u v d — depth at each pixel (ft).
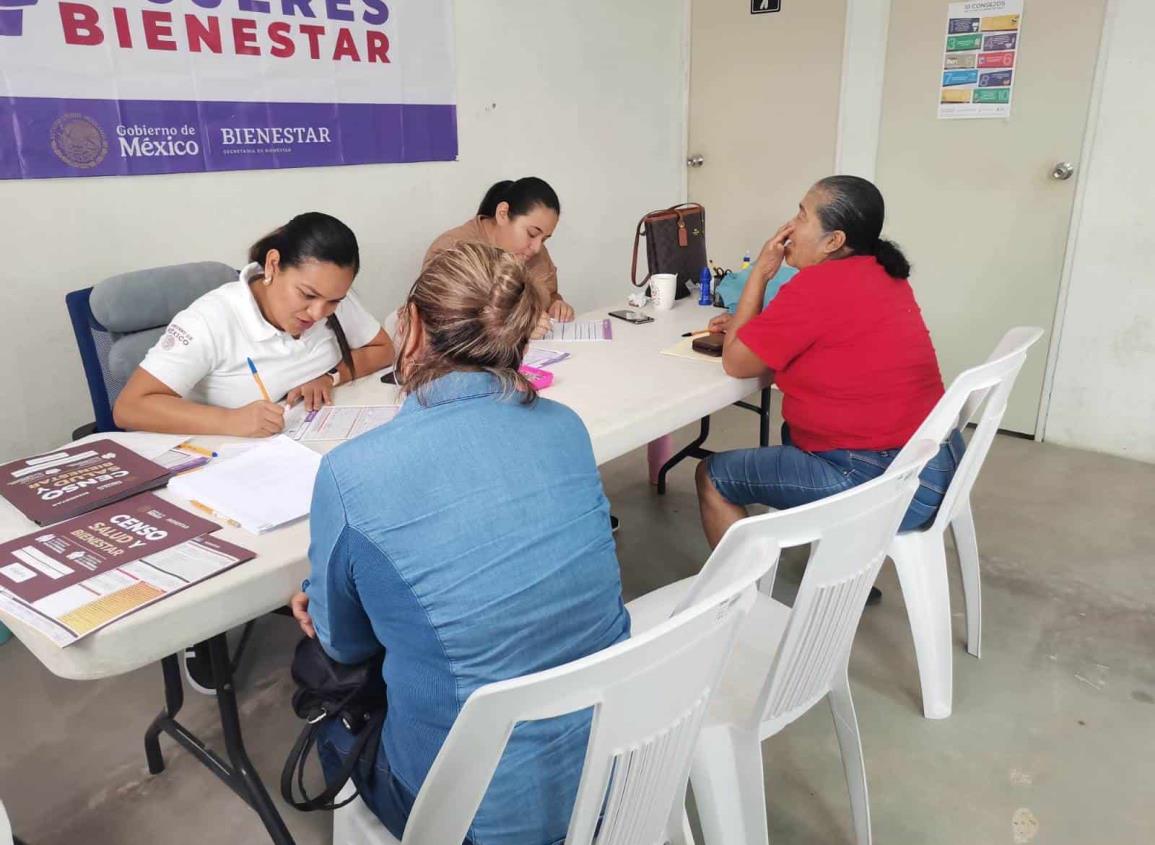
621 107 12.67
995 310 11.20
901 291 6.25
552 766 2.97
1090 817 5.08
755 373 6.22
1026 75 10.19
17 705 6.22
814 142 12.27
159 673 6.65
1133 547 8.29
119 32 7.44
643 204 13.53
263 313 5.74
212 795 5.37
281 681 6.49
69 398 7.77
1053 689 6.25
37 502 4.06
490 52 10.71
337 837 3.71
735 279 8.33
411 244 10.44
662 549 8.40
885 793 5.30
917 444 4.43
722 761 4.02
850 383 6.04
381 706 3.56
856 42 11.42
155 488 4.35
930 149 11.20
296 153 9.00
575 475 3.06
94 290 6.03
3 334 7.25
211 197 8.41
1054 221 10.43
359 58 9.32
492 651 2.81
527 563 2.84
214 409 5.09
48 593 3.29
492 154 11.09
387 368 6.66
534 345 7.11
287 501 4.14
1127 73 9.48
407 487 2.75
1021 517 8.97
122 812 5.23
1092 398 10.69
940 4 10.61
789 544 3.49
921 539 5.88
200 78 8.07
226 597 3.43
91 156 7.47
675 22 13.15
